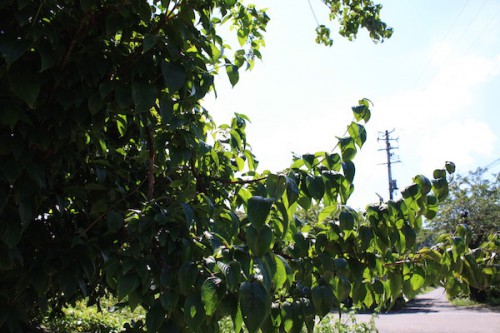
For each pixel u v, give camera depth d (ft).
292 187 5.20
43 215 6.63
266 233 4.80
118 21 5.38
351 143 5.83
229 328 18.26
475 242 80.07
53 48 4.79
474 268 6.68
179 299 5.09
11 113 4.96
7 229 5.27
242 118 8.86
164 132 7.20
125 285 4.90
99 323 24.80
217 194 7.93
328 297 5.37
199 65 6.14
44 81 5.11
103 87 5.18
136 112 5.14
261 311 4.40
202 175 8.01
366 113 5.96
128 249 5.28
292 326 5.30
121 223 5.72
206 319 4.87
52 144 5.70
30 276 5.44
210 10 7.23
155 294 5.59
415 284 6.66
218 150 8.82
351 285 6.44
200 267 5.09
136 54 5.66
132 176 8.52
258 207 4.83
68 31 5.37
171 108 5.70
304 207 5.98
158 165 8.13
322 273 6.15
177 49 5.44
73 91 5.25
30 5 4.82
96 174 7.15
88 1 4.97
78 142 6.47
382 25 17.76
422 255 6.59
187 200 6.53
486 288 6.77
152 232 5.16
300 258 6.03
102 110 5.66
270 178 5.31
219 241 5.41
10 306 5.45
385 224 6.12
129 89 5.50
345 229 5.67
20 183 5.31
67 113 5.43
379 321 56.80
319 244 6.14
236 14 10.21
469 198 85.15
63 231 6.82
